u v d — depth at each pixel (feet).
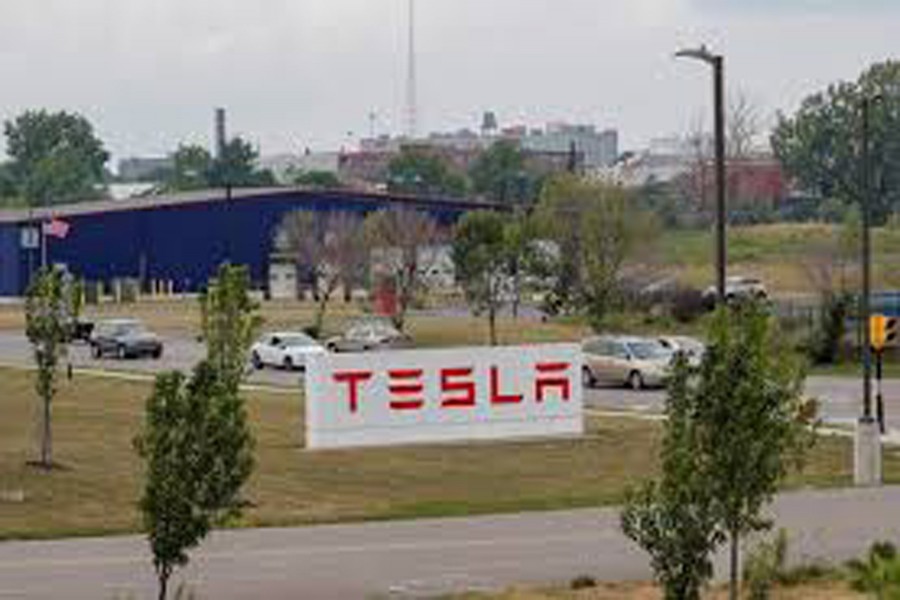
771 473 76.74
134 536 117.19
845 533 115.75
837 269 355.56
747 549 99.96
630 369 233.14
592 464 156.76
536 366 169.78
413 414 165.37
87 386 227.81
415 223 390.83
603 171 495.82
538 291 343.26
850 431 179.63
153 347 291.79
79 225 505.66
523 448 165.78
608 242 315.58
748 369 76.23
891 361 259.39
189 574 101.86
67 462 148.46
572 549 111.14
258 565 105.29
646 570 102.12
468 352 167.32
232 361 92.84
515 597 93.20
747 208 643.45
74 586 97.14
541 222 316.81
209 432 79.20
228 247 508.94
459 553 109.81
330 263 406.00
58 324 145.28
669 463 75.82
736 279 392.88
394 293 374.43
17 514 125.29
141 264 514.68
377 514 128.57
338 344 289.12
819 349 261.65
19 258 494.59
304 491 139.95
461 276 304.30
